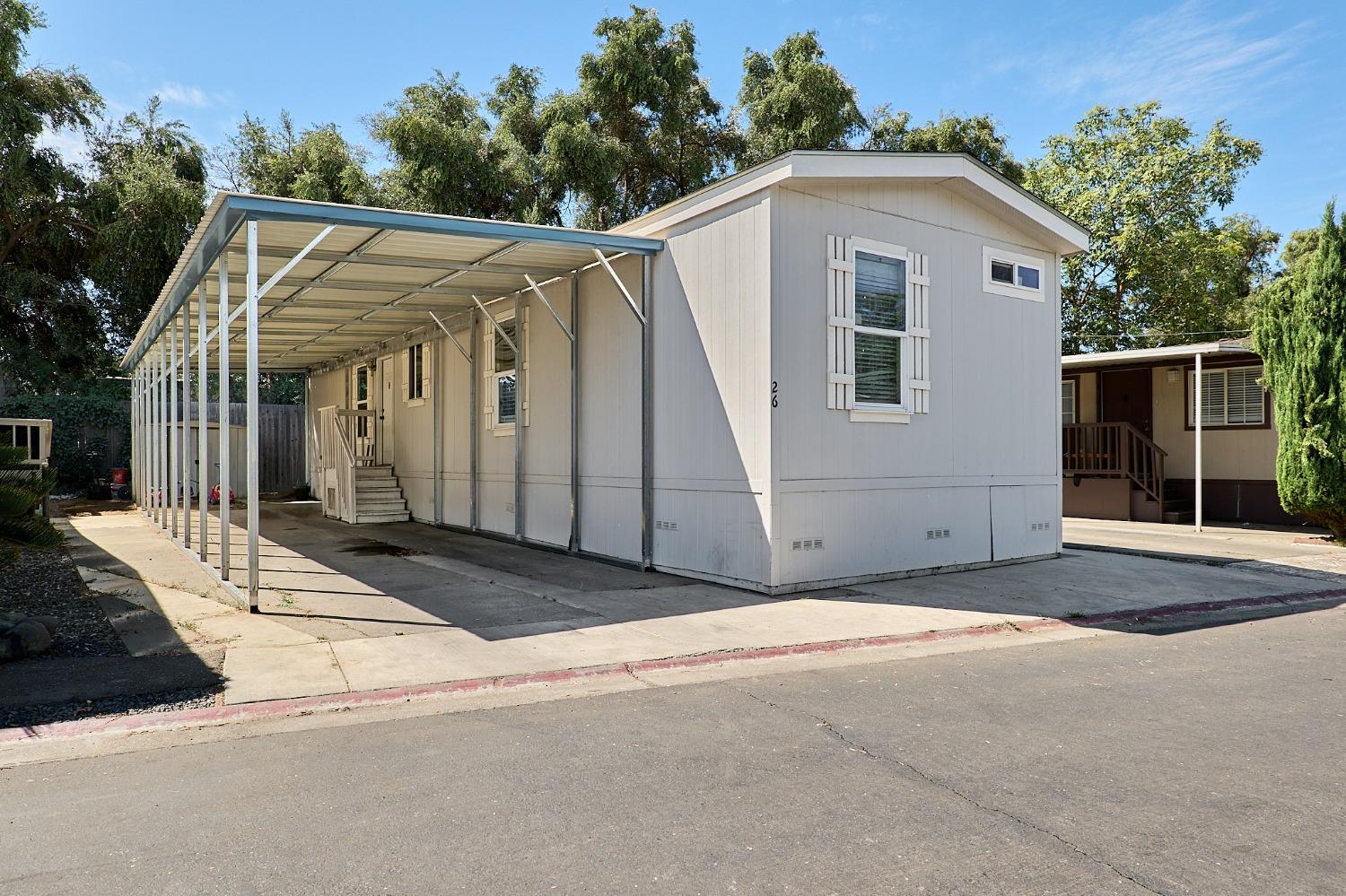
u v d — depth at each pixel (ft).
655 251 31.63
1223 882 9.27
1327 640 22.24
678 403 30.60
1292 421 42.75
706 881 9.36
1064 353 88.33
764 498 26.89
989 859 9.82
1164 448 57.21
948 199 32.42
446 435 48.08
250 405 24.00
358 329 49.73
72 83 66.08
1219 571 33.32
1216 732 14.52
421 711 15.92
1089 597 27.45
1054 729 14.67
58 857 10.03
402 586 28.37
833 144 75.46
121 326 78.33
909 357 30.78
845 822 10.89
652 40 76.79
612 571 31.89
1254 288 110.83
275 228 25.36
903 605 25.79
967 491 32.83
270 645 20.29
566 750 13.70
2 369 76.33
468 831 10.65
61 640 20.65
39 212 68.13
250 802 11.65
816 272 28.12
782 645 20.74
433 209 69.67
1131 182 84.23
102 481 68.33
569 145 70.38
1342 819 10.94
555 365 37.96
